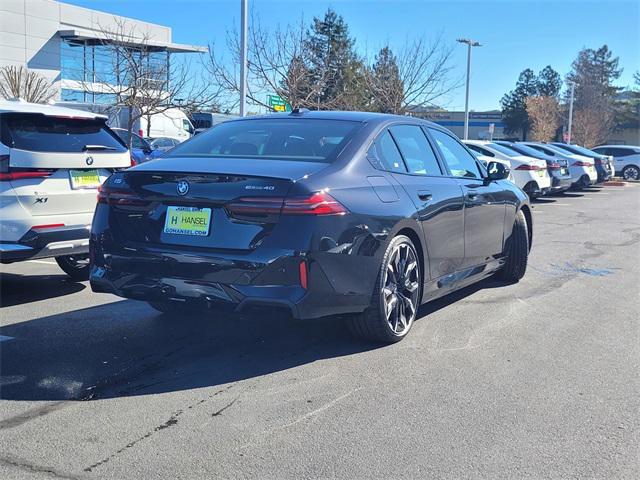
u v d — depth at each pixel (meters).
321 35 41.34
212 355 4.91
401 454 3.40
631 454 3.45
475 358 4.88
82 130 6.76
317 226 4.24
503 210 6.81
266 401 4.05
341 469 3.25
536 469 3.28
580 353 5.05
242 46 16.50
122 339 5.29
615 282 7.77
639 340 5.41
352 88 26.14
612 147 35.09
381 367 4.65
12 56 40.25
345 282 4.45
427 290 5.45
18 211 6.06
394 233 4.84
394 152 5.32
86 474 3.17
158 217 4.55
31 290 6.98
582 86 74.81
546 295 6.97
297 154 4.86
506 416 3.88
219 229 4.34
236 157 4.82
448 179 5.86
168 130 27.25
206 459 3.32
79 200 6.53
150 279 4.48
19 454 3.36
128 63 25.31
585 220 15.12
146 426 3.69
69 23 42.69
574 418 3.87
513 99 86.12
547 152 23.56
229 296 4.23
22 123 6.24
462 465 3.30
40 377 4.44
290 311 4.21
